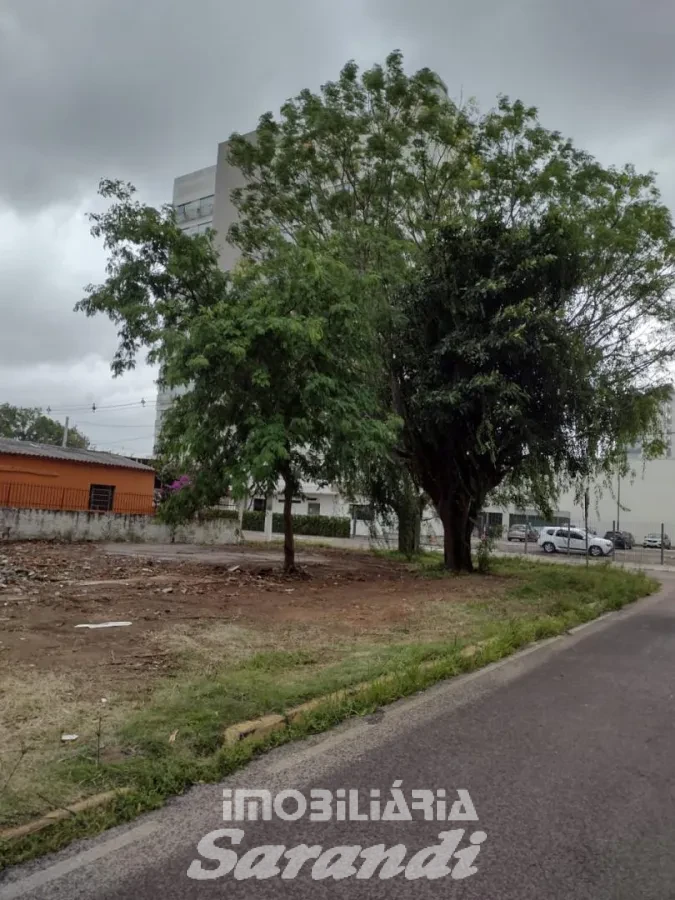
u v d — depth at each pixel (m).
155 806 3.85
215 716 5.07
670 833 3.68
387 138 18.19
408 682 6.44
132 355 16.00
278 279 13.43
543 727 5.46
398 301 15.53
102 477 28.69
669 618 12.21
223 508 37.22
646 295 15.80
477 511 18.39
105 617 8.79
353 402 13.05
